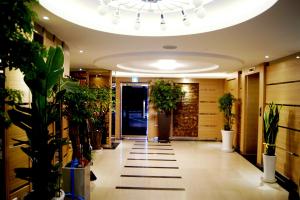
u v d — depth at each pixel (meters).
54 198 2.35
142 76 9.09
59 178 2.48
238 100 7.59
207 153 7.07
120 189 4.22
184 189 4.29
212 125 9.32
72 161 3.33
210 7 2.99
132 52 4.80
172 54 4.73
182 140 9.20
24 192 2.83
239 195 4.06
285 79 4.93
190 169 5.48
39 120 2.22
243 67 6.57
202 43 3.93
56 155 3.53
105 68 7.04
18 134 2.72
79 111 3.24
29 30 1.53
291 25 2.91
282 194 4.12
